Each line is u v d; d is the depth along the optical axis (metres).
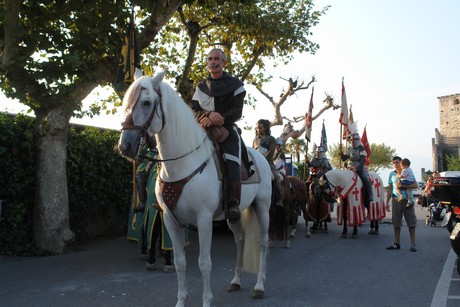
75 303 5.42
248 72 16.28
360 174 12.39
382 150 71.38
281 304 5.39
